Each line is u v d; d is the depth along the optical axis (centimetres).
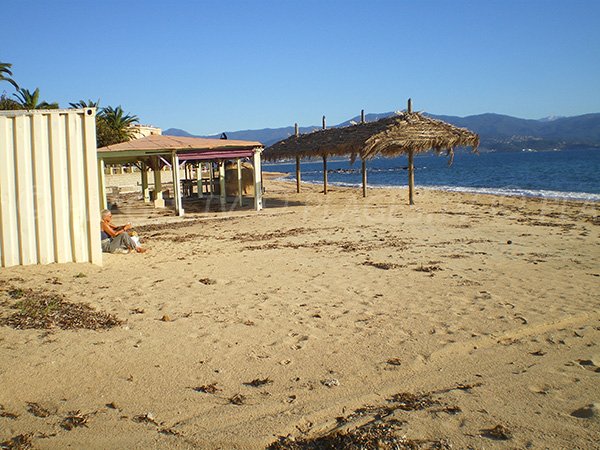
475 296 691
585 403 387
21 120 855
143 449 334
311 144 2506
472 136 1930
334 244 1162
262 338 540
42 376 441
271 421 369
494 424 359
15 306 641
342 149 2144
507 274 823
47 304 652
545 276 805
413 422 362
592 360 472
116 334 549
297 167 2920
